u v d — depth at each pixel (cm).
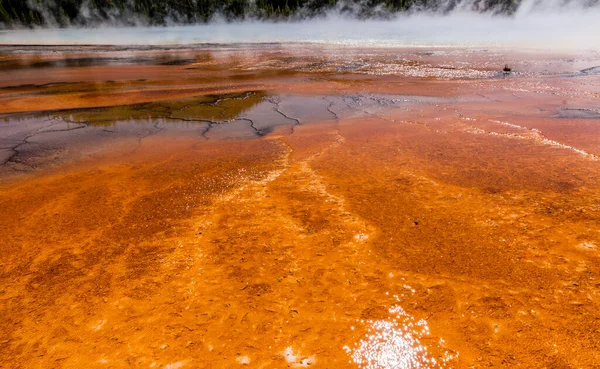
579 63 1627
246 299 301
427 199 452
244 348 255
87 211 455
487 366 234
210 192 496
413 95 1116
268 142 713
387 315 279
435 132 736
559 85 1191
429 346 252
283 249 363
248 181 528
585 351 240
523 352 242
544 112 874
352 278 320
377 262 339
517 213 411
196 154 661
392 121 838
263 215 429
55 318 288
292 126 831
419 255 346
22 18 5159
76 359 253
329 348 253
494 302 286
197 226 410
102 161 645
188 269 339
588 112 858
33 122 911
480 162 564
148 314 289
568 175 502
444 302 289
